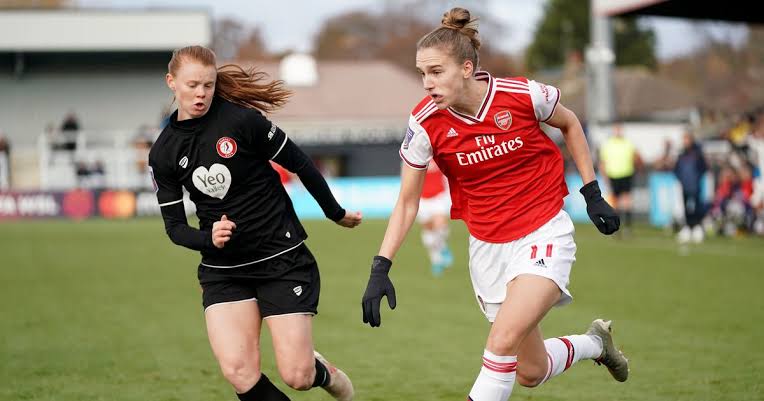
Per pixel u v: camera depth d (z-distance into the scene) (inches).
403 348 1096.8
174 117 663.1
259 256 668.1
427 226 1882.4
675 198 2822.3
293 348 658.8
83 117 5059.1
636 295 1499.8
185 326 1283.2
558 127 688.4
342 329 1231.5
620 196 2699.3
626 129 3705.7
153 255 2308.1
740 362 977.5
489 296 692.7
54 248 2495.1
